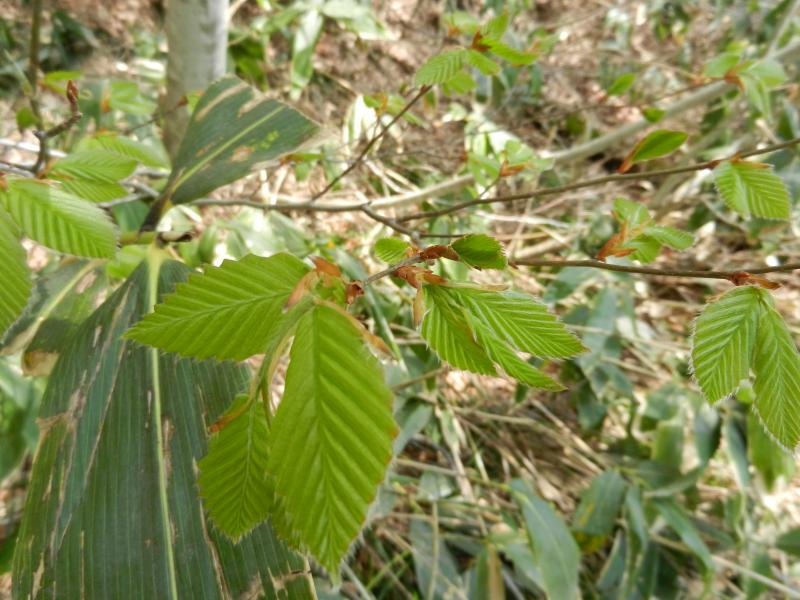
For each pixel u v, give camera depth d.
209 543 0.25
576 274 0.73
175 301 0.13
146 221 0.38
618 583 0.62
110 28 0.78
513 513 0.68
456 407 0.76
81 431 0.27
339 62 0.98
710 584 0.59
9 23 0.69
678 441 0.68
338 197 0.85
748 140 0.94
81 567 0.24
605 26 1.17
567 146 1.13
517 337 0.15
